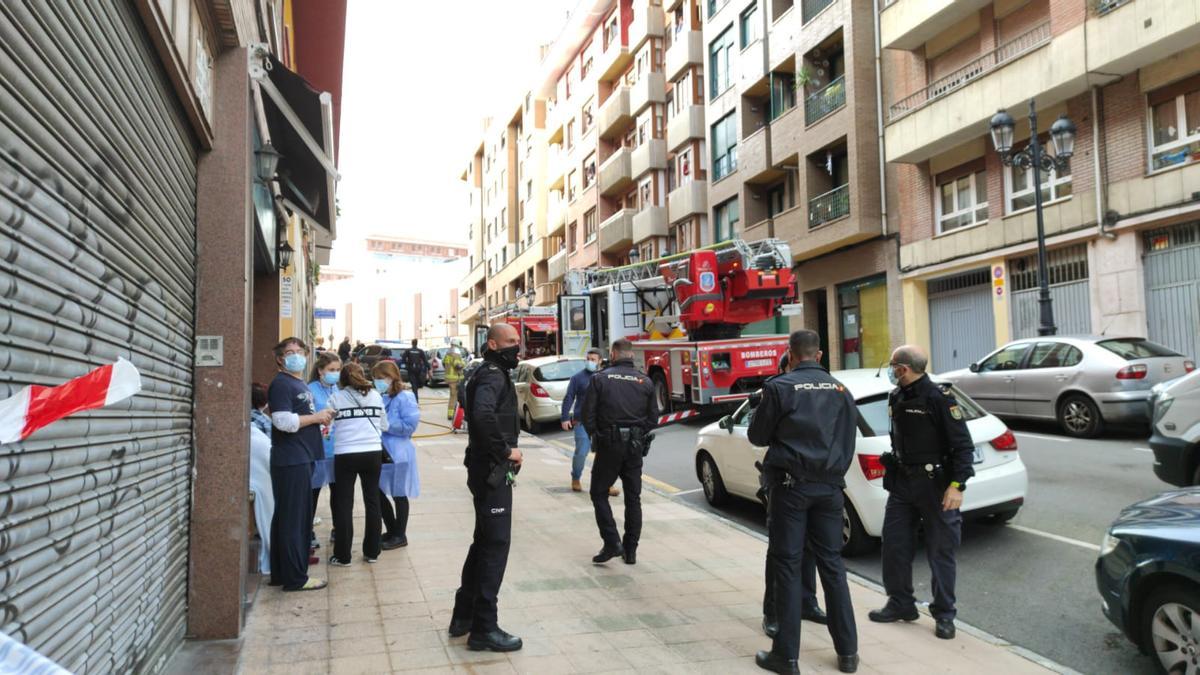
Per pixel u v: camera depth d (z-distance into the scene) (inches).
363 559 245.4
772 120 975.0
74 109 93.9
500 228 2333.9
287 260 451.2
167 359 147.4
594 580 228.5
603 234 1460.4
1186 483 271.4
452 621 180.9
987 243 701.3
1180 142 554.6
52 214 87.4
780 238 957.8
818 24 884.0
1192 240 550.6
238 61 181.3
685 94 1207.6
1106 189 600.1
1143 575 157.3
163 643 146.0
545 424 674.2
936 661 172.6
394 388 264.2
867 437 257.9
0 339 74.5
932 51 765.9
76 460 95.0
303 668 158.6
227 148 178.7
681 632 186.2
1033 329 671.1
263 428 232.7
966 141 720.3
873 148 826.8
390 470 261.3
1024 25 666.8
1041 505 301.3
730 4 1071.6
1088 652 181.0
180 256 158.4
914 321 798.5
